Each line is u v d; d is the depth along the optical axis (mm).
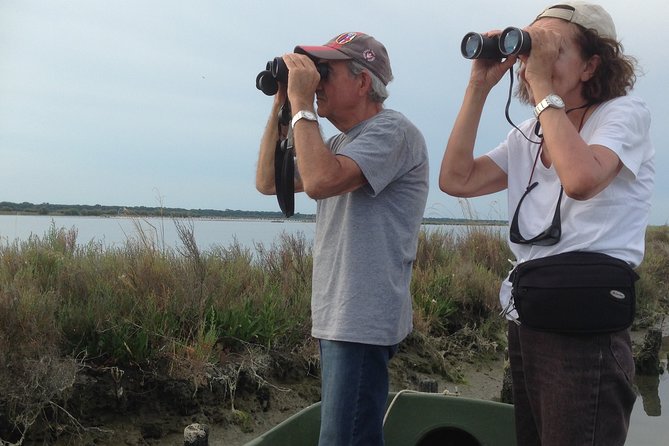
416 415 3105
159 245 5672
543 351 1868
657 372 7344
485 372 6336
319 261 2223
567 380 1800
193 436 3121
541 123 1836
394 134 2143
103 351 4207
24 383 3693
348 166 2051
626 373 1804
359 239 2113
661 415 5750
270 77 2414
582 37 1927
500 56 2197
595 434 1781
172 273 5051
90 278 4906
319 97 2301
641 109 1917
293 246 6527
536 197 2012
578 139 1760
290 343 5219
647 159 1930
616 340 1802
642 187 1899
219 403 4492
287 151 2391
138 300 4586
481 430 3049
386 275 2107
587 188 1704
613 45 1947
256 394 4723
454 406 3086
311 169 2006
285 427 2770
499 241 9422
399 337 2141
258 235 7676
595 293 1760
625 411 1846
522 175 2100
